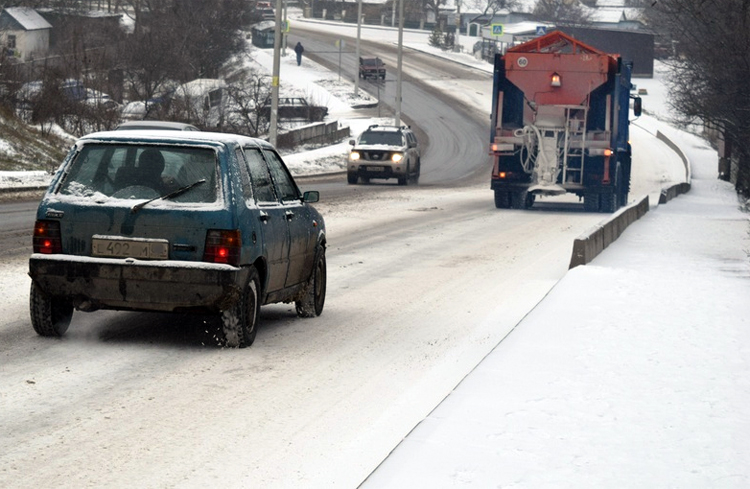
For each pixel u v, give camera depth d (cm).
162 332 1347
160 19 9706
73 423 907
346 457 838
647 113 12350
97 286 1222
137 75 7862
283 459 827
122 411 954
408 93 12431
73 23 12356
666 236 2892
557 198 5009
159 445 852
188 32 9594
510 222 3512
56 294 1235
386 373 1162
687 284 1814
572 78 3878
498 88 3947
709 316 1472
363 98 11669
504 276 2088
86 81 6525
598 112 3897
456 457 772
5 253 2136
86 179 1255
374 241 2730
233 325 1249
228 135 1325
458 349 1317
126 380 1077
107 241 1224
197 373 1123
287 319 1512
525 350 1195
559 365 1116
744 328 1380
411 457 770
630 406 944
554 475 739
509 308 1670
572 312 1485
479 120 11019
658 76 14800
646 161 8888
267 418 949
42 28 13462
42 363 1141
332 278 1998
